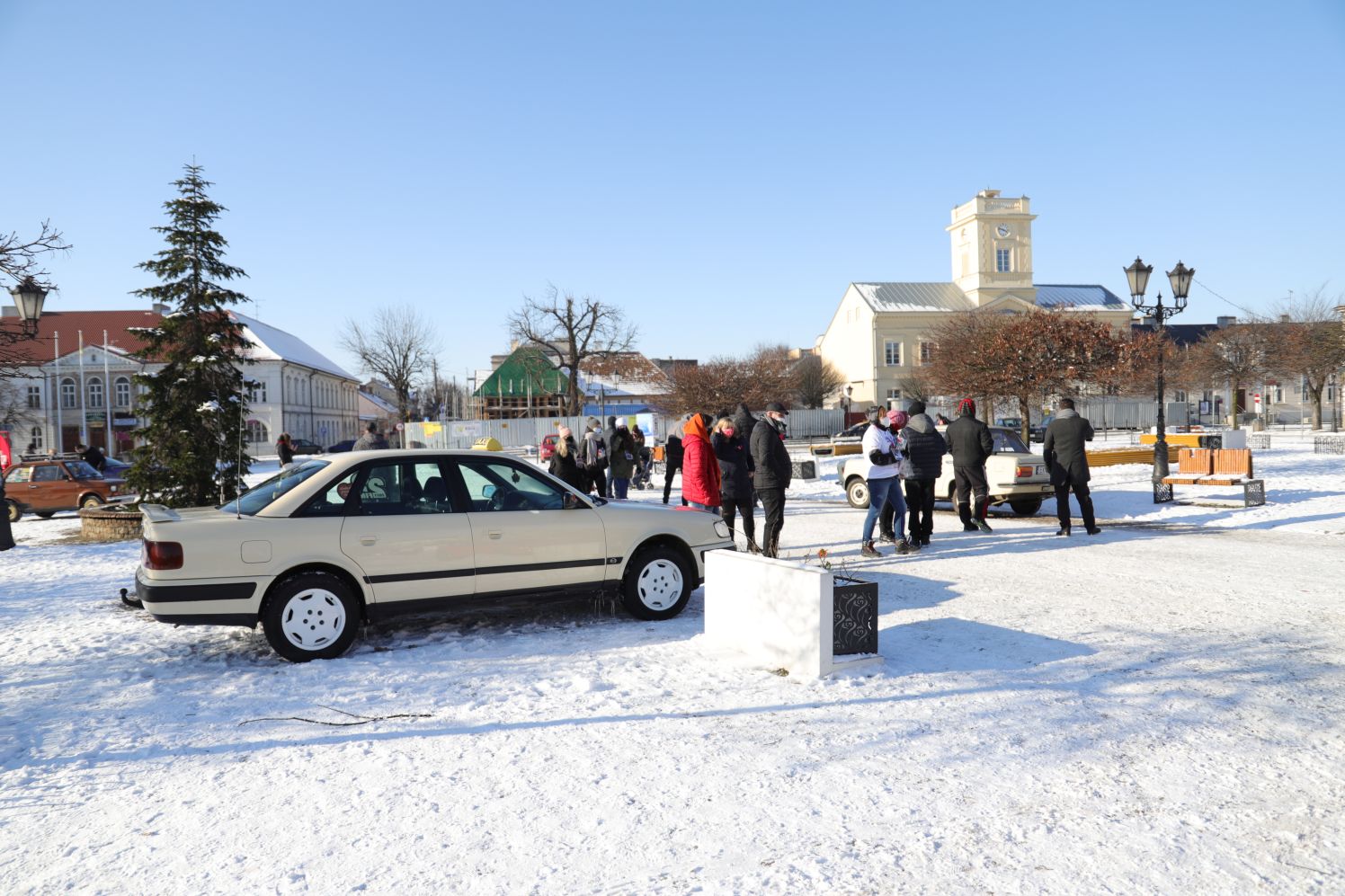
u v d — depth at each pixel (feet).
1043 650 20.54
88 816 12.72
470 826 12.05
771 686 18.24
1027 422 92.07
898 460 35.88
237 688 19.02
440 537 22.45
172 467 52.80
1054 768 13.62
